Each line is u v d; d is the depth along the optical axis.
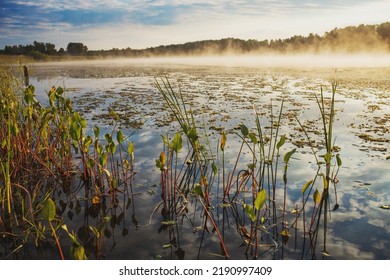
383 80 17.81
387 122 7.62
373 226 3.49
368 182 4.46
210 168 5.12
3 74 6.95
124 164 4.78
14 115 5.19
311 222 3.47
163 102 10.92
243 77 21.62
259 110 9.30
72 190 4.57
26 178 4.86
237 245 3.26
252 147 5.95
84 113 9.09
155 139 6.57
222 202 4.16
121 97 12.23
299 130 6.99
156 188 4.55
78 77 22.75
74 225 3.66
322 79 19.09
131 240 3.36
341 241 3.26
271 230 3.50
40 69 34.06
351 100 10.99
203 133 6.86
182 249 3.20
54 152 5.32
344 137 6.44
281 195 4.24
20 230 3.56
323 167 4.98
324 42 85.25
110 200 4.20
